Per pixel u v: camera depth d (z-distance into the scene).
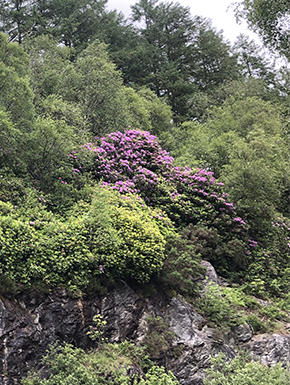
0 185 10.07
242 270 12.30
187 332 8.86
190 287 9.91
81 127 13.73
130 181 12.31
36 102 14.45
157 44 35.03
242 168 13.39
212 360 7.97
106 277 8.70
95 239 8.78
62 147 11.13
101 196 10.23
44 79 16.11
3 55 12.57
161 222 11.10
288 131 12.98
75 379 6.57
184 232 11.62
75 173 11.59
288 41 13.08
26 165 11.00
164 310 9.08
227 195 13.27
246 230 12.94
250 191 13.41
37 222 8.82
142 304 8.77
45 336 7.38
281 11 12.93
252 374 7.38
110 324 8.26
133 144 13.76
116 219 9.59
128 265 9.03
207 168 15.83
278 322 10.36
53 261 8.11
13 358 6.77
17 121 11.23
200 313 9.56
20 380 6.68
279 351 9.44
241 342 9.49
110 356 7.66
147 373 7.63
